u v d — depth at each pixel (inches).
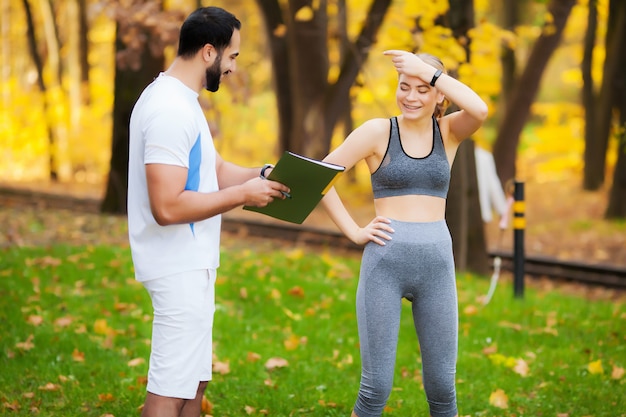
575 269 482.0
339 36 612.1
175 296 146.7
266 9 727.7
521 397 217.8
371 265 159.0
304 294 327.9
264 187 147.3
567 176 1021.8
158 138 141.6
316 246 553.9
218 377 228.5
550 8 687.7
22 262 355.3
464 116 158.2
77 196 763.4
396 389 219.6
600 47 866.1
